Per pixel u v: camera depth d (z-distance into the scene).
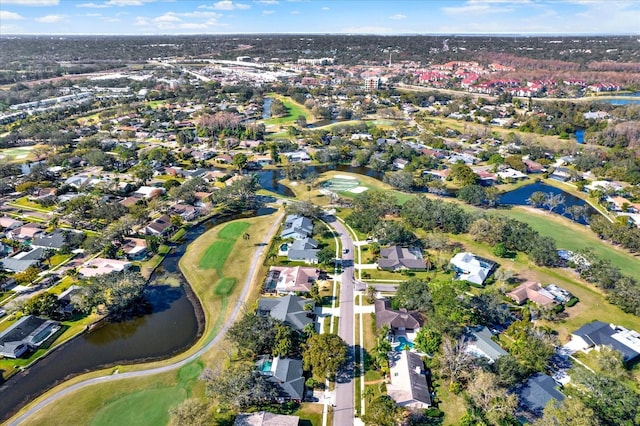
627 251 143.50
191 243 150.00
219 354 98.00
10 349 96.19
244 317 100.38
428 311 105.69
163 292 122.62
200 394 86.88
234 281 126.44
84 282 117.31
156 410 83.00
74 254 140.00
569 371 86.94
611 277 118.50
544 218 169.38
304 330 100.38
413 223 158.38
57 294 118.38
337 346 91.25
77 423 80.25
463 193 182.75
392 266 131.00
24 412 82.75
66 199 178.25
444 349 90.62
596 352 97.50
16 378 91.50
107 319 111.31
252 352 96.38
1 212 169.25
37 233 151.12
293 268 127.75
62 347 101.00
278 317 104.88
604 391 78.12
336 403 84.69
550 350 91.38
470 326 104.25
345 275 129.50
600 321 108.62
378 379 90.50
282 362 91.31
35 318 106.25
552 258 131.25
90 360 97.06
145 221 160.88
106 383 89.81
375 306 111.44
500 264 135.00
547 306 109.88
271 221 165.50
